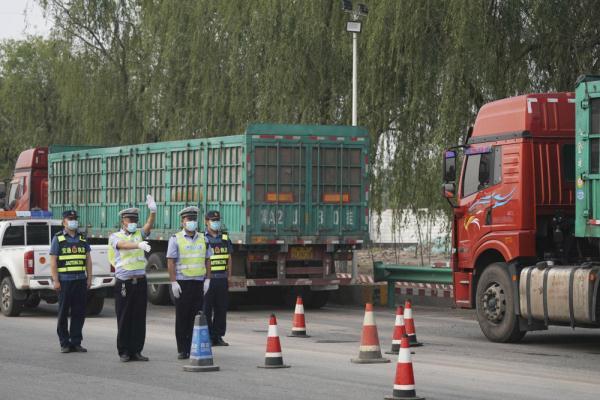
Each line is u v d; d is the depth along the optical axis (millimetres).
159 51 68125
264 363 26219
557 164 31875
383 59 48906
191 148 46250
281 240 43281
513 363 26719
